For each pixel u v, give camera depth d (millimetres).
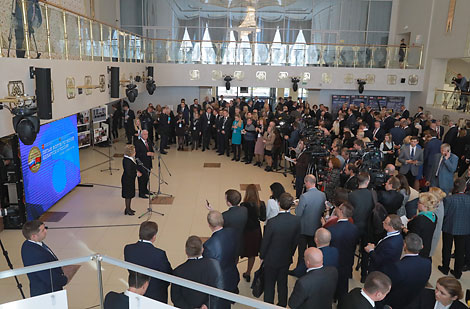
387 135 9398
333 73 16875
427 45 16781
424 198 4664
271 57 16719
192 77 16594
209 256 3963
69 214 7578
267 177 10508
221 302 3238
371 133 10352
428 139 9102
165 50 16172
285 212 4359
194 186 9531
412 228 4641
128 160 7328
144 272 2713
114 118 14945
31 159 6883
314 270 3346
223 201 8516
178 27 20031
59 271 3795
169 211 7859
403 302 3705
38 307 2635
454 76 17688
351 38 20188
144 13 19922
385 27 20047
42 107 5367
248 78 16766
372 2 19797
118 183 9570
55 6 6754
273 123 10820
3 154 6477
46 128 7441
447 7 15328
